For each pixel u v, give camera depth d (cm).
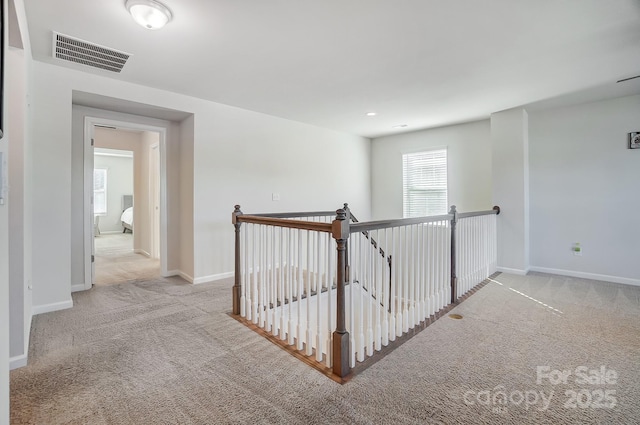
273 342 238
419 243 283
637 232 388
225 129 421
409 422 154
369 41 253
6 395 123
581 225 426
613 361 210
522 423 153
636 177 387
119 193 1019
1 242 119
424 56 280
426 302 287
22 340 203
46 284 297
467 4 204
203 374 195
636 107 385
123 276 438
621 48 264
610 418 156
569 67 303
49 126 297
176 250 444
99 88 324
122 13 214
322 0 200
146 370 198
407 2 202
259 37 246
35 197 290
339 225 192
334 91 370
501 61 290
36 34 242
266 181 469
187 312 299
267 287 268
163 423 152
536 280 414
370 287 224
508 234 454
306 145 527
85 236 372
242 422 154
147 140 601
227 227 426
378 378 191
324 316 340
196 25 229
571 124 429
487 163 506
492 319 284
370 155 656
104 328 261
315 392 177
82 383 184
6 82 137
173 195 439
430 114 470
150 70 310
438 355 219
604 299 337
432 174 570
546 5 205
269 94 381
